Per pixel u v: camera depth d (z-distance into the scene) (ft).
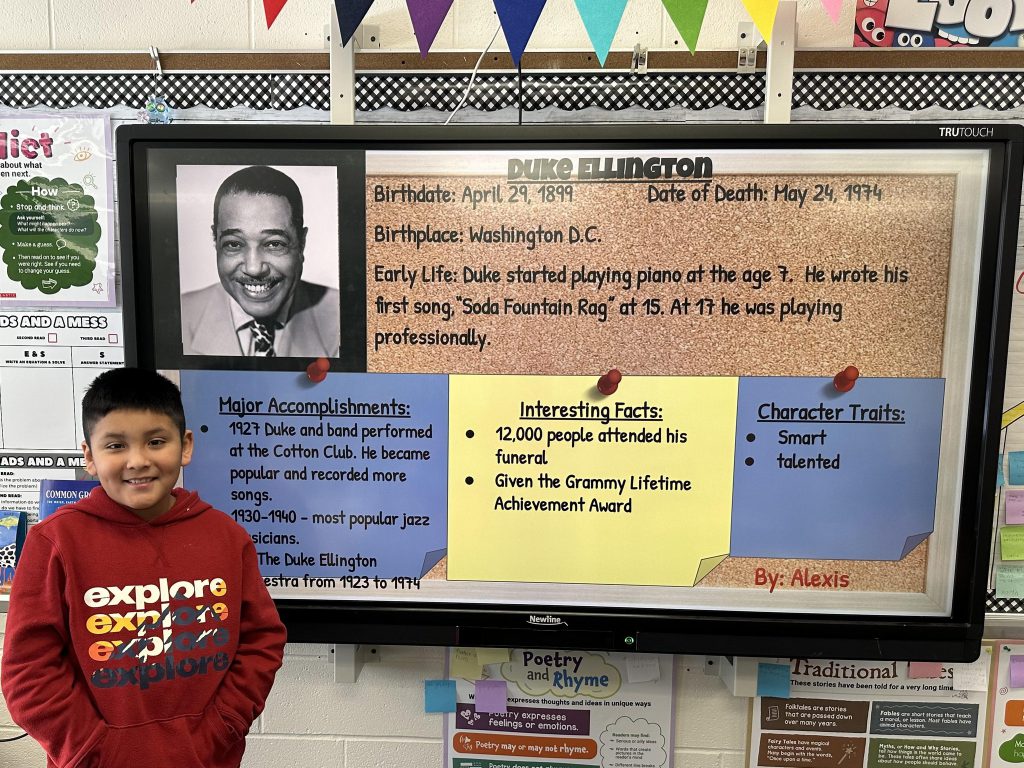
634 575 3.73
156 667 2.96
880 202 3.50
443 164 3.56
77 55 3.91
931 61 3.74
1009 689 4.10
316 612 3.73
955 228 3.50
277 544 3.82
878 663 4.11
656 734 4.26
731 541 3.70
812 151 3.48
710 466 3.67
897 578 3.67
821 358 3.59
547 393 3.67
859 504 3.65
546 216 3.58
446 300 3.65
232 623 3.13
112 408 2.94
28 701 2.78
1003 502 4.00
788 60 3.67
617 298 3.61
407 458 3.74
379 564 3.80
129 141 3.54
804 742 4.20
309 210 3.61
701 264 3.57
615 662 4.20
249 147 3.57
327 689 4.33
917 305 3.54
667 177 3.53
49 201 4.01
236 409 3.74
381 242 3.62
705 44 3.80
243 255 3.63
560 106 3.86
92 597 2.92
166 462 3.02
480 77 3.86
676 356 3.63
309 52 3.88
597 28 3.13
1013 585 4.04
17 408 4.13
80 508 3.03
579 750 4.28
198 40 3.95
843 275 3.55
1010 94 3.74
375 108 3.90
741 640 3.66
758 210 3.53
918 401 3.59
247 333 3.68
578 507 3.72
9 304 4.08
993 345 3.48
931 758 4.17
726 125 3.44
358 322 3.67
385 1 3.85
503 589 3.77
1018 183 3.40
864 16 3.74
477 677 4.24
